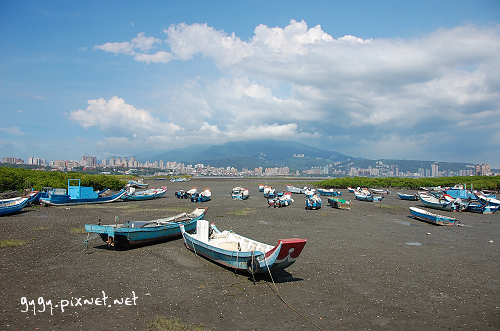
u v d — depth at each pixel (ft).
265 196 202.08
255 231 89.45
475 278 53.31
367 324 37.09
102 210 128.67
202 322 36.78
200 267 56.85
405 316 39.34
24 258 59.62
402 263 61.16
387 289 47.98
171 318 37.47
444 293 46.78
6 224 93.50
